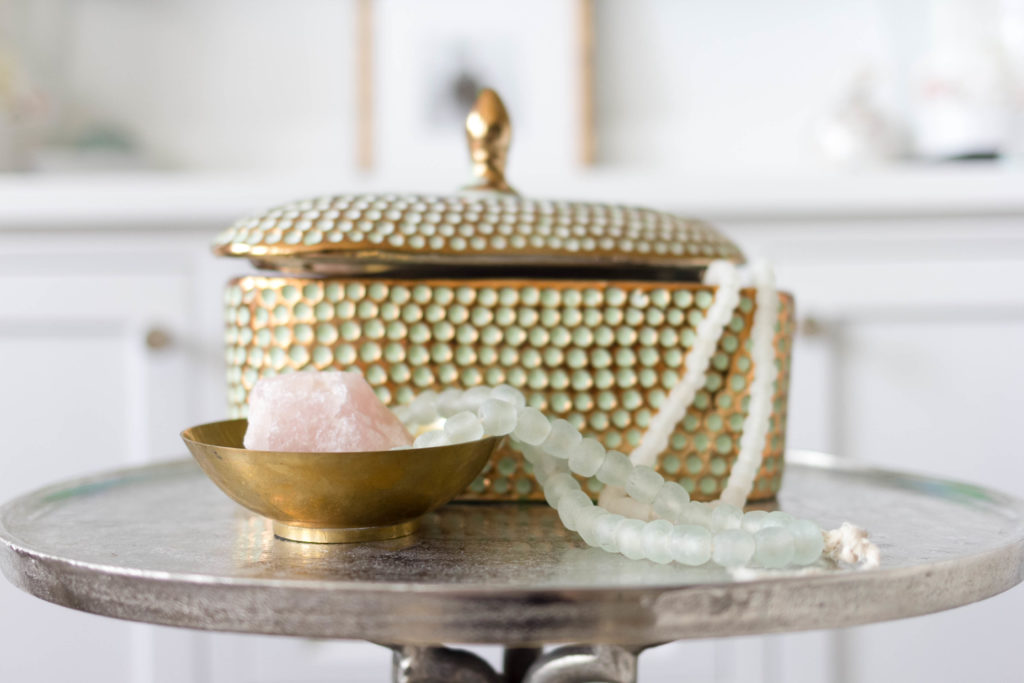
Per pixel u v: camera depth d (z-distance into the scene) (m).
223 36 1.35
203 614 0.54
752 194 1.07
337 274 0.67
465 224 0.66
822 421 1.09
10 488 1.10
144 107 1.35
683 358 0.67
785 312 0.69
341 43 1.34
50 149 1.29
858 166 1.26
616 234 0.67
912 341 1.09
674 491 0.62
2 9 1.32
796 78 1.35
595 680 0.61
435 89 1.29
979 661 1.07
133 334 1.10
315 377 0.61
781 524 0.60
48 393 1.10
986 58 1.22
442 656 0.62
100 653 1.09
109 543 0.61
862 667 1.08
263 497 0.59
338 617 0.54
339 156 1.35
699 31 1.34
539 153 1.28
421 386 0.67
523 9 1.28
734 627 0.54
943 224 1.08
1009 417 1.09
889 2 1.33
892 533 0.63
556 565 0.58
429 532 0.63
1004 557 0.57
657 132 1.35
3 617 1.08
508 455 0.67
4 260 1.09
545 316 0.67
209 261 1.09
